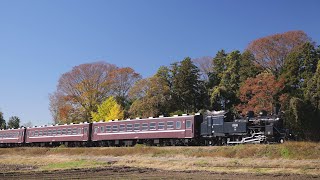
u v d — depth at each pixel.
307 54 53.25
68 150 49.41
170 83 63.91
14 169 32.22
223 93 59.00
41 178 24.22
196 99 64.00
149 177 24.16
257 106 48.94
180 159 34.88
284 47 59.72
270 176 23.58
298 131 42.59
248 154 32.38
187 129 42.09
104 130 52.41
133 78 74.12
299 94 50.31
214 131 40.41
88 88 71.88
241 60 62.81
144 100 59.53
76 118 70.88
